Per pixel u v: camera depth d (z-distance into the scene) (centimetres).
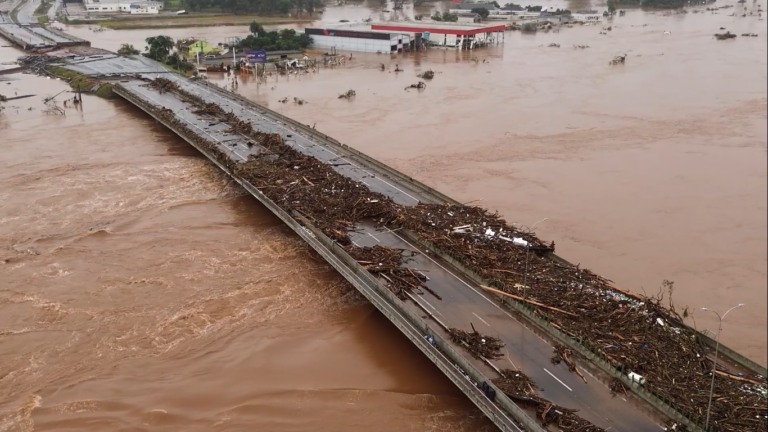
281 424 3142
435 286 3891
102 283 4416
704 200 5509
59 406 3266
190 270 4588
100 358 3650
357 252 4228
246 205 5762
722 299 4050
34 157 7056
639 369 3017
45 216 5503
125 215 5525
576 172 6253
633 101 9144
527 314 3547
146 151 7294
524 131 7706
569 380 3031
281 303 4194
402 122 8194
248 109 8350
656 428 2719
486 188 5872
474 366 3088
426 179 6122
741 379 2945
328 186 5356
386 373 3522
